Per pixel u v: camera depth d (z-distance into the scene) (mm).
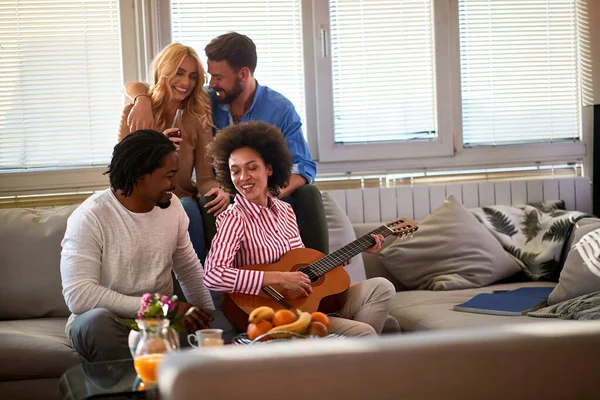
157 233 2723
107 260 2670
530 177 4422
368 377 1115
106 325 2475
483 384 1143
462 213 3902
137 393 1865
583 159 4457
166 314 2029
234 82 3533
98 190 3961
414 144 4270
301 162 3547
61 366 2666
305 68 4164
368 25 4223
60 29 3924
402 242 3816
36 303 3195
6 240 3244
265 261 2811
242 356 1099
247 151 2869
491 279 3750
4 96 3891
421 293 3596
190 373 1070
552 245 3809
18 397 2652
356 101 4234
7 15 3883
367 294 2787
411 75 4270
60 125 3939
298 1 4141
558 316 2924
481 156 4355
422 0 4262
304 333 2037
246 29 4102
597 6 4410
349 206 4082
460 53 4316
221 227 2775
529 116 4410
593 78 4438
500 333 1171
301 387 1097
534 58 4398
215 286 2666
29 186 3902
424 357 1132
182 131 3422
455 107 4312
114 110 3979
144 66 3973
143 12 3961
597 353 1164
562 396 1162
